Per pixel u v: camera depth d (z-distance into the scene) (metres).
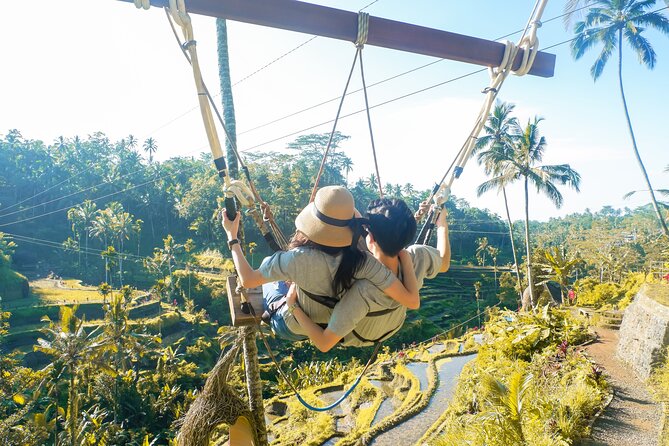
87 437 29.53
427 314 64.81
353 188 109.88
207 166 121.25
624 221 137.25
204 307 66.50
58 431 32.25
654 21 26.53
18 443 28.12
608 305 24.84
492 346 16.91
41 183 99.81
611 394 12.31
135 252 90.94
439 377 20.47
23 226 91.50
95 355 32.69
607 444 9.64
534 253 37.69
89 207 86.31
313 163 108.00
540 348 15.95
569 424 9.99
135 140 116.56
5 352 47.69
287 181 89.94
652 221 110.69
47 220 96.06
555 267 32.94
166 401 37.06
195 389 38.78
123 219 82.06
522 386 9.33
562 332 17.00
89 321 55.94
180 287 68.00
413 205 109.69
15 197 98.81
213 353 51.66
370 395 19.20
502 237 109.19
